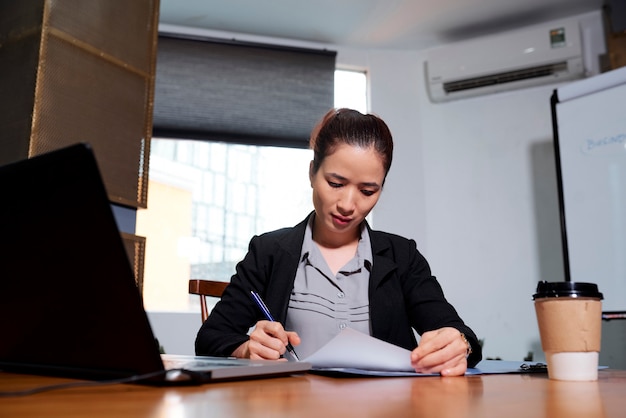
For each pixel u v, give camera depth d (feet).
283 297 4.15
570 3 10.41
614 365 9.18
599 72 10.52
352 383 2.22
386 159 4.00
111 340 1.90
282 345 3.06
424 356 2.71
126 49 7.26
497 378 2.57
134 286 1.78
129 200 7.06
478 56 11.03
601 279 8.93
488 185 11.00
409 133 11.48
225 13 10.64
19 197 1.88
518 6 10.46
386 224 10.96
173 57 10.82
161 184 11.71
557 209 10.46
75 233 1.80
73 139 6.48
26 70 6.29
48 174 1.78
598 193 9.11
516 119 11.02
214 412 1.40
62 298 1.94
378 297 4.07
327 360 2.70
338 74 11.92
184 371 1.90
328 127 4.04
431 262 10.97
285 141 11.14
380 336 4.02
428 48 11.83
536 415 1.44
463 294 10.75
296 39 11.60
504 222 10.78
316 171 4.11
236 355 3.24
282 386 2.04
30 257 1.94
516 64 10.76
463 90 11.28
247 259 4.38
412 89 11.71
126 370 1.93
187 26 11.09
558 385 2.25
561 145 9.60
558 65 10.58
